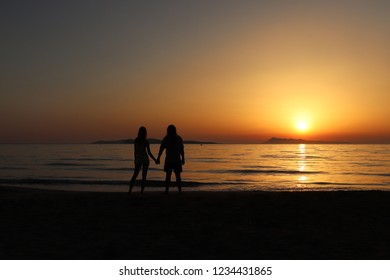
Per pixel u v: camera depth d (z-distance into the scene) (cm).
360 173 4728
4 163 6831
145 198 1166
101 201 1121
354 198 1162
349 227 845
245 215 948
